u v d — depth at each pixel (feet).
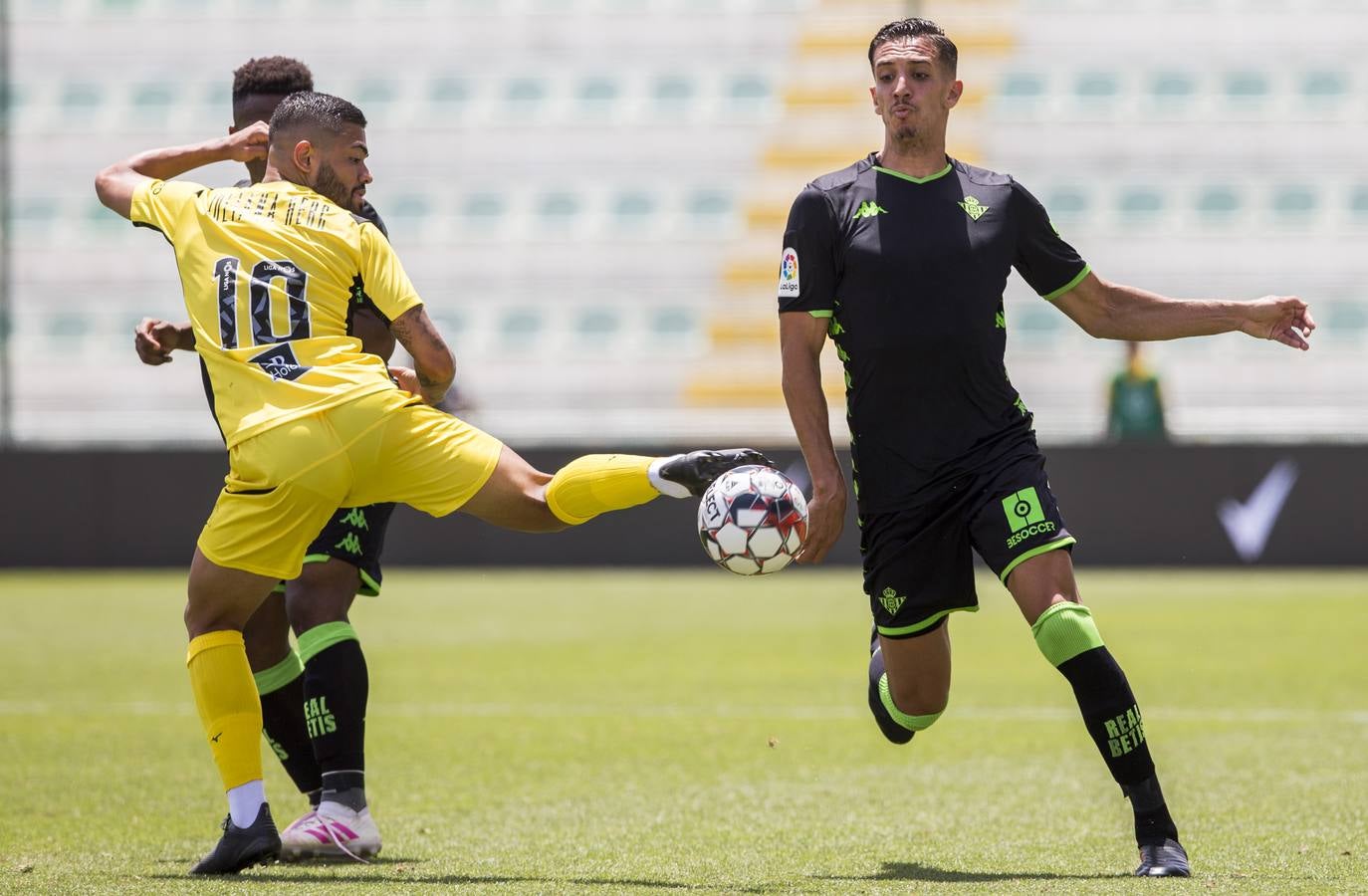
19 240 346.95
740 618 159.94
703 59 360.69
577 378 338.95
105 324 343.87
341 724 53.06
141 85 358.64
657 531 231.30
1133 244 335.26
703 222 347.77
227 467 228.22
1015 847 54.13
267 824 48.67
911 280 50.42
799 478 225.35
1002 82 350.23
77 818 60.34
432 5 363.35
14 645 135.03
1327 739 82.48
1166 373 321.93
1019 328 329.93
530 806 63.57
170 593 189.57
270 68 57.77
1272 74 343.26
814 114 352.28
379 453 48.32
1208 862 49.98
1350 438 224.74
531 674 114.01
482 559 232.94
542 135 355.15
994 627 153.17
